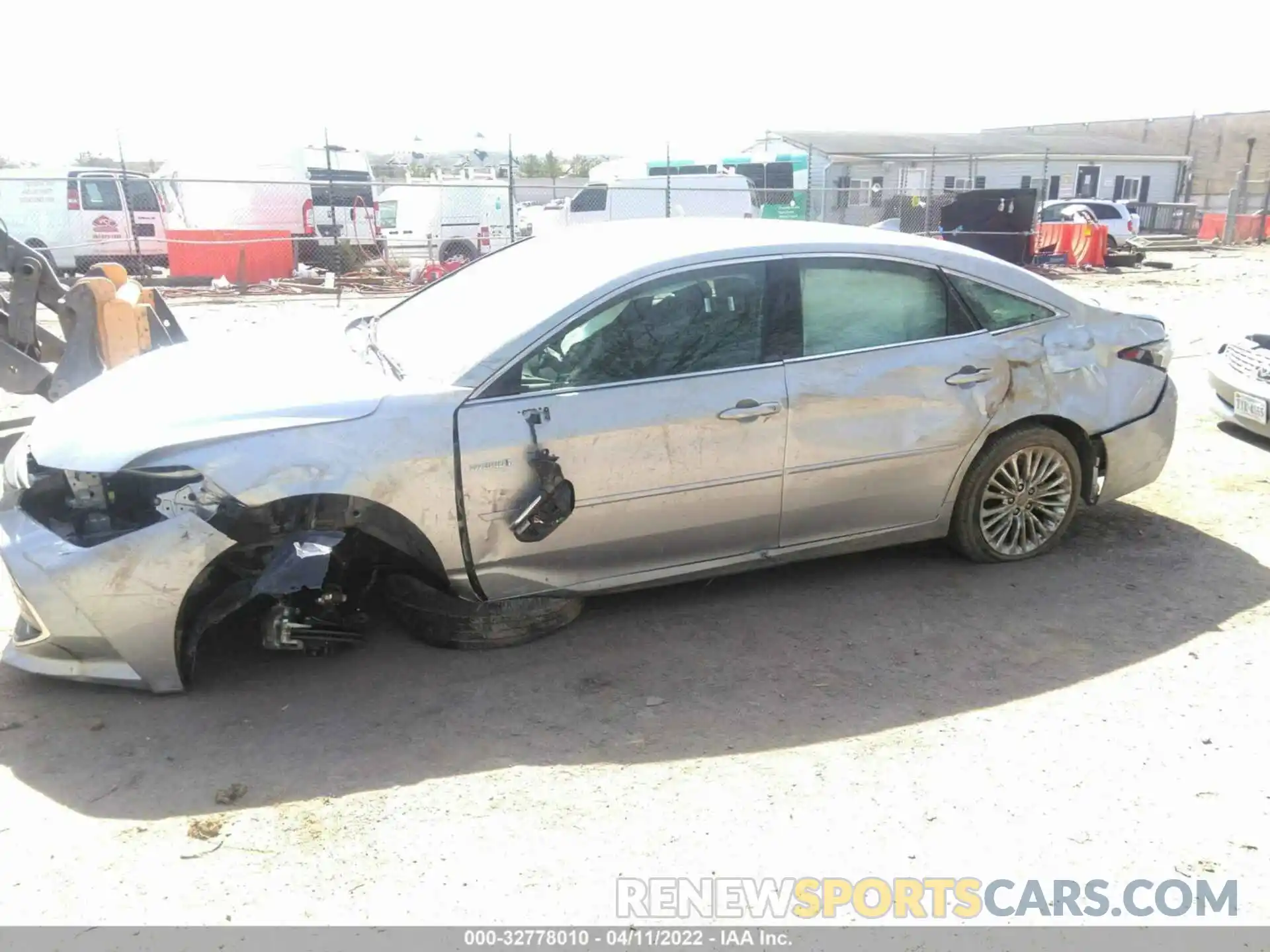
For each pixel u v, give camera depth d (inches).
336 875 104.9
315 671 148.3
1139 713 137.7
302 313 576.7
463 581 147.6
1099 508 220.7
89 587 128.7
